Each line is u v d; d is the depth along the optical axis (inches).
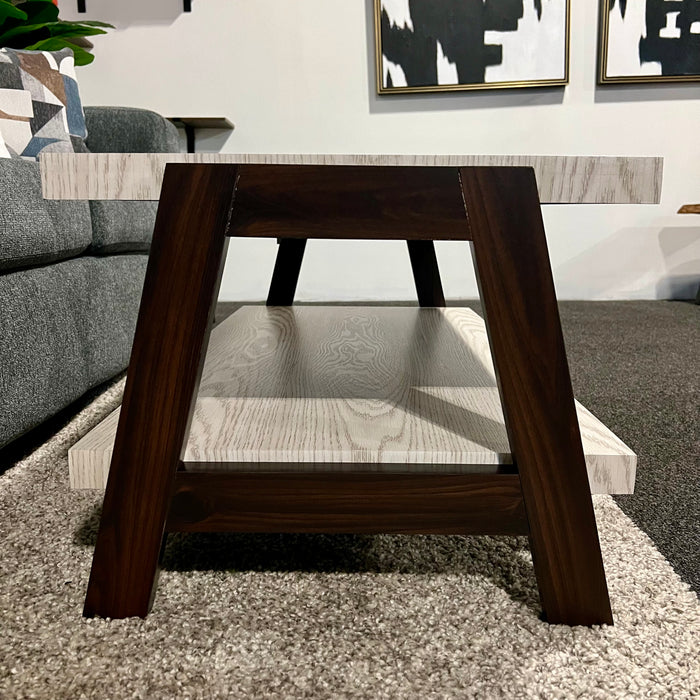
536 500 19.2
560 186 19.0
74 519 26.4
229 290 105.0
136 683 16.6
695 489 30.5
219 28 97.2
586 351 63.2
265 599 20.5
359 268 104.5
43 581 21.5
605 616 19.4
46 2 54.1
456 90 96.3
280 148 100.7
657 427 39.9
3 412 30.4
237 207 18.9
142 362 18.9
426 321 42.5
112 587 19.3
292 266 49.4
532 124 98.3
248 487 19.3
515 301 19.0
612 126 98.2
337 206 18.9
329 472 19.3
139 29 97.3
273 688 16.5
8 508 27.5
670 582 21.9
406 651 18.0
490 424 22.1
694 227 101.2
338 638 18.5
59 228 37.4
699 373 54.1
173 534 25.3
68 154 19.1
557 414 19.0
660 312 89.5
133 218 50.8
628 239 102.5
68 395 38.2
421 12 94.0
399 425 21.9
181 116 98.9
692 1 92.8
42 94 45.1
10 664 17.3
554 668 17.4
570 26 94.4
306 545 24.4
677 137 98.4
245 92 99.0
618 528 26.1
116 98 99.5
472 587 21.4
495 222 19.0
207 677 16.9
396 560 23.2
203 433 21.0
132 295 51.4
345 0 95.8
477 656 17.8
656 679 17.0
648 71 95.0
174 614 19.7
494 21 93.9
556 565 19.3
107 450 19.5
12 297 32.0
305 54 97.7
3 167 31.6
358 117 99.3
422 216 19.0
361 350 33.1
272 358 31.3
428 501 19.3
